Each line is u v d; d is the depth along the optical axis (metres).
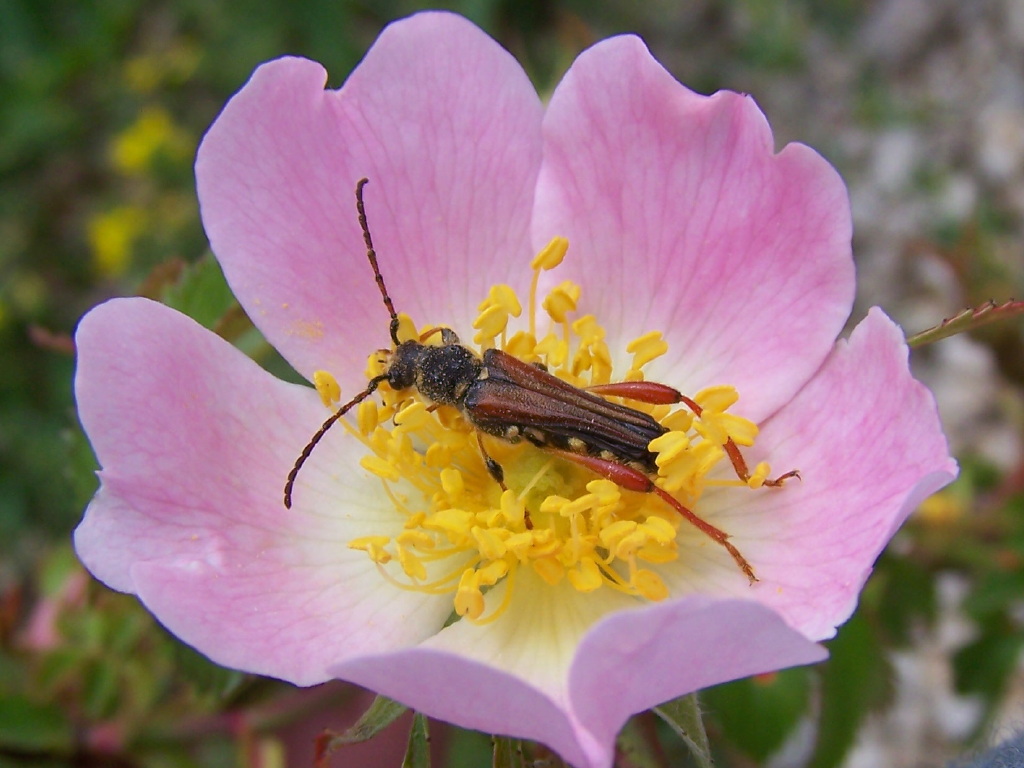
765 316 0.06
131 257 0.14
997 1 0.15
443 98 0.06
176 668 0.07
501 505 0.06
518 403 0.06
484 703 0.05
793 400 0.06
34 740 0.08
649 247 0.06
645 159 0.06
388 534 0.06
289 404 0.06
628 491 0.06
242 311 0.07
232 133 0.06
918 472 0.05
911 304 0.13
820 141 0.15
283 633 0.06
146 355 0.06
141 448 0.06
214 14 0.15
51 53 0.15
